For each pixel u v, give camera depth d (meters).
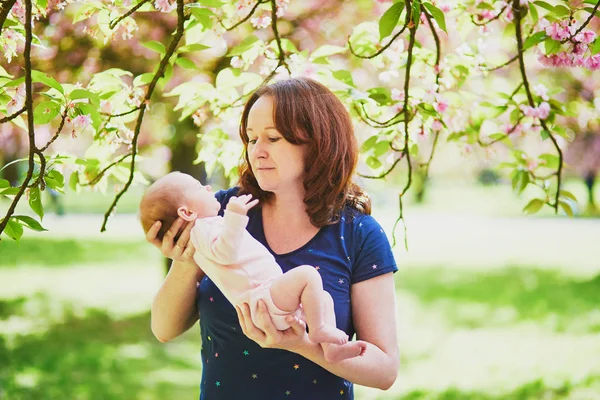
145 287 12.38
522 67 3.15
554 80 6.79
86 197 41.00
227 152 3.35
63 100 2.56
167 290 2.15
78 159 2.76
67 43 6.72
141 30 7.14
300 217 2.10
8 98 2.69
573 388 6.49
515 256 17.33
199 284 2.19
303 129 2.00
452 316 10.17
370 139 3.19
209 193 2.20
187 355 7.85
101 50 6.89
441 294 12.12
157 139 10.62
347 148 2.08
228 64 7.08
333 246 2.07
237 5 3.03
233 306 2.04
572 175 32.41
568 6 2.89
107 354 7.75
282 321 1.88
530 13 3.03
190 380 6.83
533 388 6.53
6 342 8.26
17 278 13.35
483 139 3.48
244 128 2.18
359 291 2.05
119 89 2.98
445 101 3.11
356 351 1.87
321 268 2.03
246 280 1.97
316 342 1.88
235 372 2.02
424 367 7.42
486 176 49.28
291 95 2.02
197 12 2.63
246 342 2.01
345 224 2.11
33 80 2.48
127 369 7.17
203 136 3.34
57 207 28.53
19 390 6.33
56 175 2.59
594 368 7.14
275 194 2.16
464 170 45.94
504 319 9.88
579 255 17.19
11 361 7.38
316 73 3.08
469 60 3.30
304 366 1.99
